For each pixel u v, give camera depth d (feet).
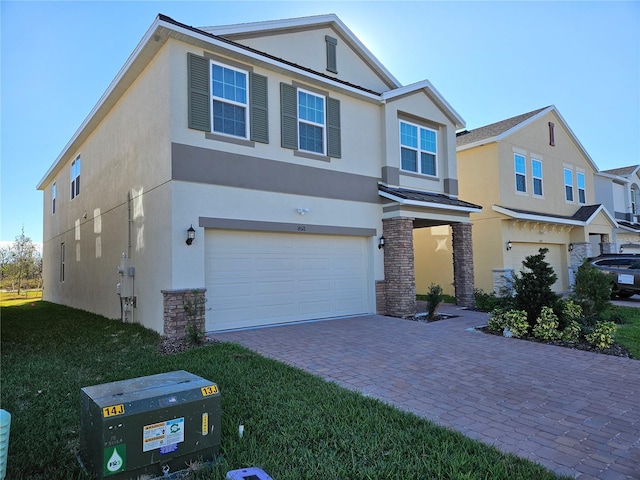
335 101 39.86
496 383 19.54
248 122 33.45
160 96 31.12
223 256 32.12
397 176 43.62
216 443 11.25
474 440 13.12
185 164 29.91
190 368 20.92
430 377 20.39
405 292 40.40
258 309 33.91
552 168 67.00
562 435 13.83
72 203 58.23
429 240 64.13
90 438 10.27
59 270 65.57
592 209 70.33
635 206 92.99
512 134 59.36
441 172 48.85
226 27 33.63
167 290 28.66
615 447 12.95
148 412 10.04
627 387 19.07
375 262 41.63
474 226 59.00
